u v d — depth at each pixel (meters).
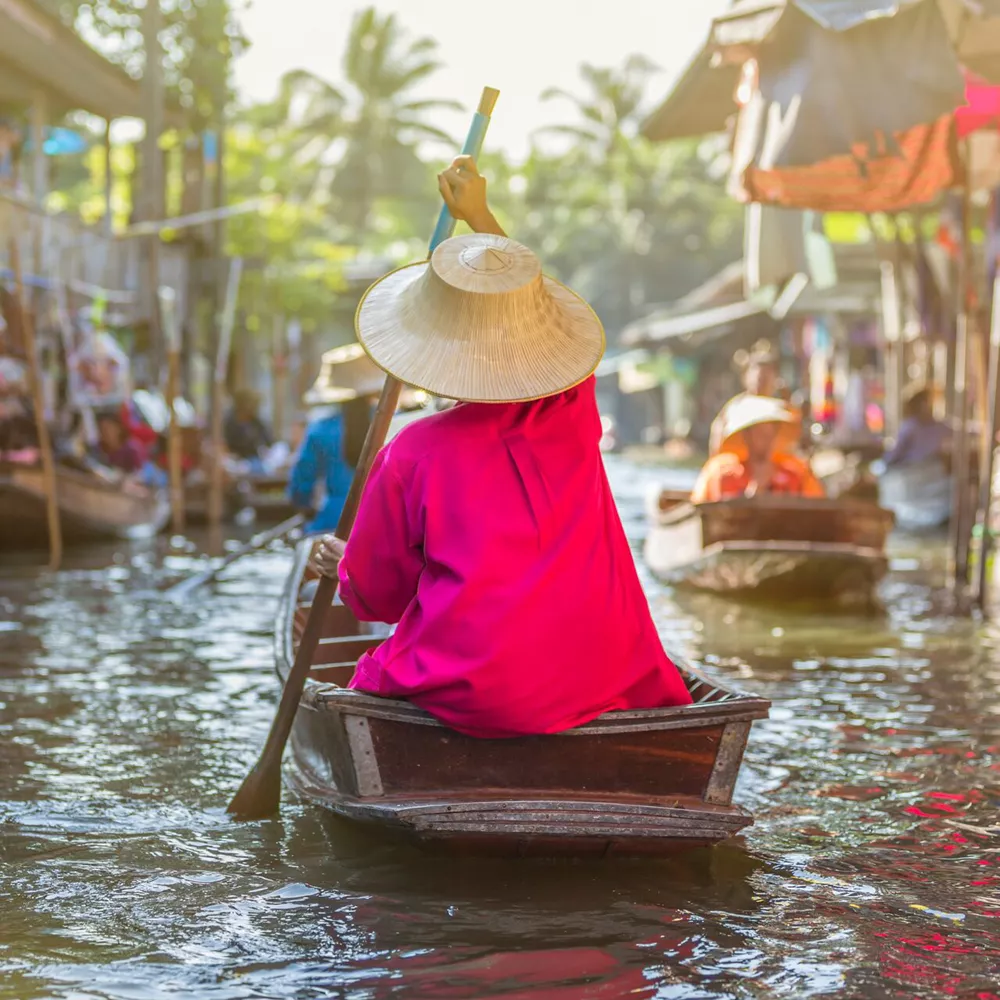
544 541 6.47
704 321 58.44
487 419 6.57
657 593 18.58
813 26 13.74
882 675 12.51
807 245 19.64
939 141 15.38
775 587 17.16
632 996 5.39
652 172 109.19
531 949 5.85
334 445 14.70
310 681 7.98
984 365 18.19
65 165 58.38
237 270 33.25
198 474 31.50
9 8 27.25
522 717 6.45
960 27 13.65
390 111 93.69
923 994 5.46
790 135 13.79
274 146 78.75
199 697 11.23
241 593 18.03
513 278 6.48
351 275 60.66
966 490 18.69
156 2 35.25
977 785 8.71
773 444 18.08
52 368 26.28
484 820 6.41
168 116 39.16
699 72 17.20
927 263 30.27
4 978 5.54
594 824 6.47
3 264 27.16
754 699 6.77
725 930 6.11
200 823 7.67
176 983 5.50
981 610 16.78
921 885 6.79
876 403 44.88
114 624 15.20
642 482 50.66
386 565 6.73
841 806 8.21
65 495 22.58
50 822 7.71
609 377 117.44
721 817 6.60
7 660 12.84
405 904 6.39
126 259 35.12
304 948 5.86
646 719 6.62
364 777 6.61
